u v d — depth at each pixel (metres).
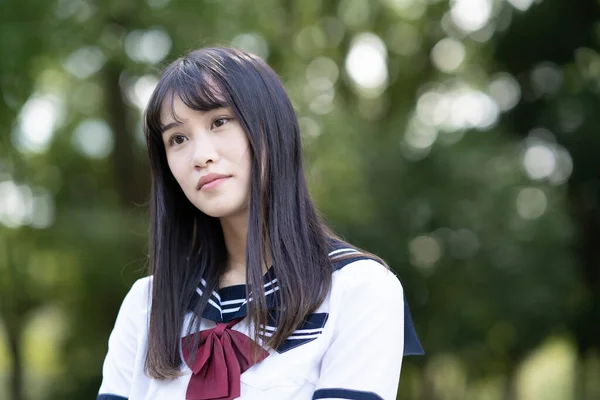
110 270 14.43
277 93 2.29
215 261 2.38
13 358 17.33
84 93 15.95
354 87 19.08
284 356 2.14
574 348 18.53
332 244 2.32
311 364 2.13
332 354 2.14
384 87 19.88
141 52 13.16
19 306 17.00
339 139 15.57
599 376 18.23
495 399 20.94
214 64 2.25
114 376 2.43
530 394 24.97
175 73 2.27
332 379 2.11
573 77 16.86
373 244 16.23
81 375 16.02
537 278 16.91
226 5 13.45
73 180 16.50
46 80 14.37
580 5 16.12
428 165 16.81
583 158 16.39
